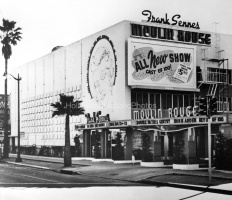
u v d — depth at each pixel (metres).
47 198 19.14
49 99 66.38
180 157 32.66
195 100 50.19
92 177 30.70
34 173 34.53
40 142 69.62
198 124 33.38
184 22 51.28
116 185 24.73
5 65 58.97
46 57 67.88
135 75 45.50
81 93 55.72
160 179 26.44
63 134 61.56
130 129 43.12
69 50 59.59
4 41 58.69
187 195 19.83
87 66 54.03
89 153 51.50
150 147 36.56
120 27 46.78
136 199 18.53
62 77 61.69
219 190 20.94
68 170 35.44
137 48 45.81
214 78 51.38
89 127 49.41
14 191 21.75
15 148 75.94
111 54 48.47
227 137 31.72
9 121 87.50
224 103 51.97
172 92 49.00
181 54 48.59
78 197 19.34
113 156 44.59
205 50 51.31
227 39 53.66
